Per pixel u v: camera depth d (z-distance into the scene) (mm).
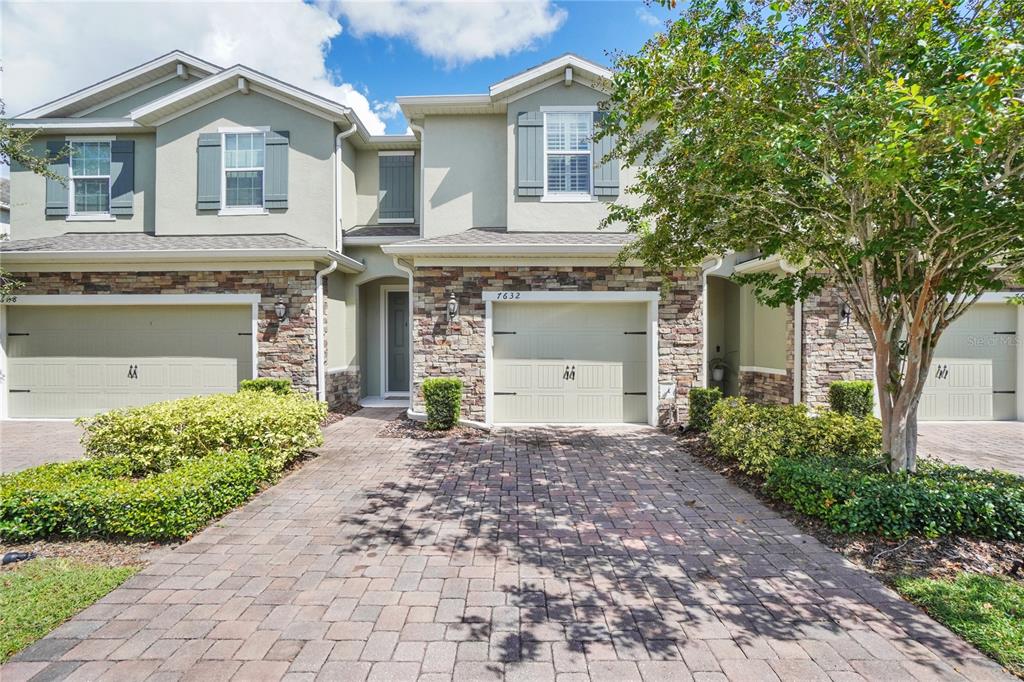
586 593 3400
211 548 4066
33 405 9945
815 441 5871
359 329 11852
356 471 6340
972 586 3377
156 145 11008
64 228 11289
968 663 2678
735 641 2873
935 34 4043
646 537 4336
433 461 6820
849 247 4887
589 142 9977
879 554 3896
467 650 2779
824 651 2779
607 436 8320
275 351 9703
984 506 3992
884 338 5051
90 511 4070
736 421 6516
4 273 9086
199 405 6031
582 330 9242
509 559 3910
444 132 10672
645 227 6934
